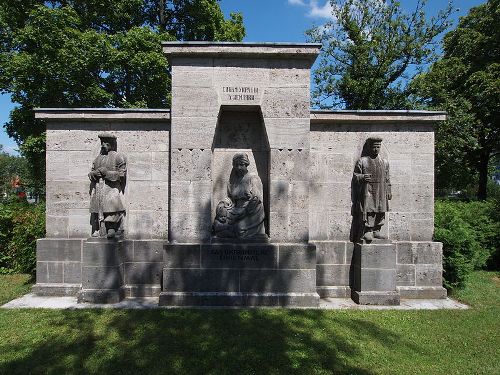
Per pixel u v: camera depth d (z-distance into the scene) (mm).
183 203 7637
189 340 5680
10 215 11117
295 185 7703
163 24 19875
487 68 21281
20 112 16797
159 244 8227
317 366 4953
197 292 7504
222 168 8227
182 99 7637
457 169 23922
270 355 5223
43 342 5609
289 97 7703
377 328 6336
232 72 7668
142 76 17094
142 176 8312
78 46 15383
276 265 7562
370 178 7961
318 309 7273
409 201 8516
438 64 21938
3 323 6375
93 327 6184
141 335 5852
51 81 15539
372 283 7848
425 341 5863
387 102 22469
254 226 7754
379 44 22000
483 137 23578
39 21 14914
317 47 7566
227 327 6203
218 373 4746
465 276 8898
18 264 10727
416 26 21484
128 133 8352
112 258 7707
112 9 17891
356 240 8336
